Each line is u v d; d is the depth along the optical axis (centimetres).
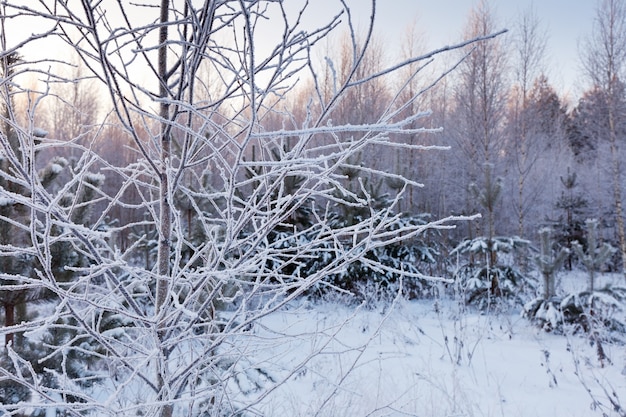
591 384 464
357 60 117
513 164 1830
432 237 1312
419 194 1889
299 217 880
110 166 174
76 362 296
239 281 168
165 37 171
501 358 550
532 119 1730
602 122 1605
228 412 238
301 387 389
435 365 511
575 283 1390
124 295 162
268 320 440
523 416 387
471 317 773
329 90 1664
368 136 146
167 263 182
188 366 168
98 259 146
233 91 143
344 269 167
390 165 1814
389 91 2125
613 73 1391
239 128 192
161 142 179
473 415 359
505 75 1634
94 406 134
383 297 835
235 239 173
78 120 1365
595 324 629
